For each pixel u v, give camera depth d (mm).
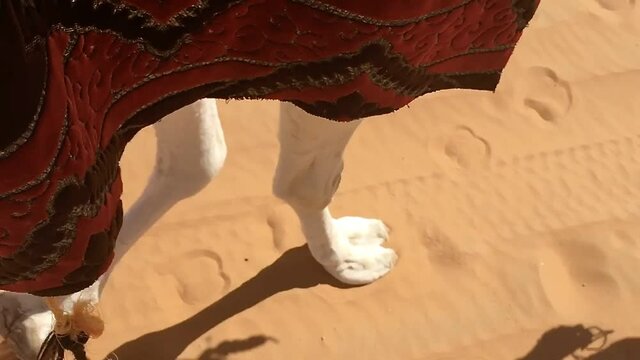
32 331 1679
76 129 854
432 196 2389
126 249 1700
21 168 813
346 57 1022
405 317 2178
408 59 1093
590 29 2812
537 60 2717
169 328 2105
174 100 1025
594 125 2590
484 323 2188
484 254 2293
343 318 2166
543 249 2318
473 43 1166
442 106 2564
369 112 1177
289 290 2199
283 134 1490
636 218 2395
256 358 2096
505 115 2580
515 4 1136
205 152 1554
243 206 2314
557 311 2217
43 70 775
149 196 1634
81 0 813
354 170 2414
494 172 2455
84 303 1225
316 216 1954
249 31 962
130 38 882
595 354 2166
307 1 938
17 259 934
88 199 913
